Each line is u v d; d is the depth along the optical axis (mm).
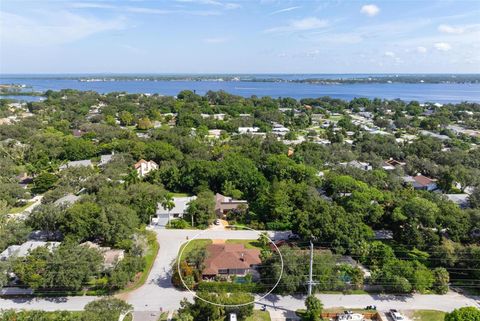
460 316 43406
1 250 60312
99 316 41062
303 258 55438
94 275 54875
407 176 106688
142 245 60312
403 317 48969
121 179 95812
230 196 87812
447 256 59000
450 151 127188
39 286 50875
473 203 80938
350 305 52062
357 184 83688
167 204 77312
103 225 61531
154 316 48406
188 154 119125
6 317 41812
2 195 82188
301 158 110500
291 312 50250
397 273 55219
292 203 77500
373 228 73938
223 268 56312
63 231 63969
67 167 99500
